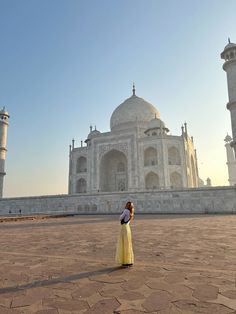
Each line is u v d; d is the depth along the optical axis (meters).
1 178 49.88
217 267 6.04
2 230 15.87
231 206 31.67
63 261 6.97
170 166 48.44
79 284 4.98
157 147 49.38
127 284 4.90
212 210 32.59
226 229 13.95
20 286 4.93
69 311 3.79
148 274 5.53
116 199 38.44
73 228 16.45
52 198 42.59
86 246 9.36
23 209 44.12
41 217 29.25
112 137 53.97
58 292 4.57
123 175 57.12
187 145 52.94
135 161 50.44
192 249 8.33
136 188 49.00
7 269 6.19
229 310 3.68
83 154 57.34
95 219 25.16
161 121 55.88
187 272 5.62
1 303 4.12
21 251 8.58
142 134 56.88
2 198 45.88
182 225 16.83
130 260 6.32
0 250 8.81
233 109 36.84
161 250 8.25
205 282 4.91
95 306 3.94
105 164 57.25
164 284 4.84
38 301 4.18
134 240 10.51
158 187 47.69
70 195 41.41
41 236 12.57
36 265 6.56
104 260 7.02
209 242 9.68
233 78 37.44
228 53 37.94
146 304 3.95
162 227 15.75
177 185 50.72
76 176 57.12
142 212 36.25
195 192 34.00
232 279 5.08
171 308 3.79
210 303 3.94
